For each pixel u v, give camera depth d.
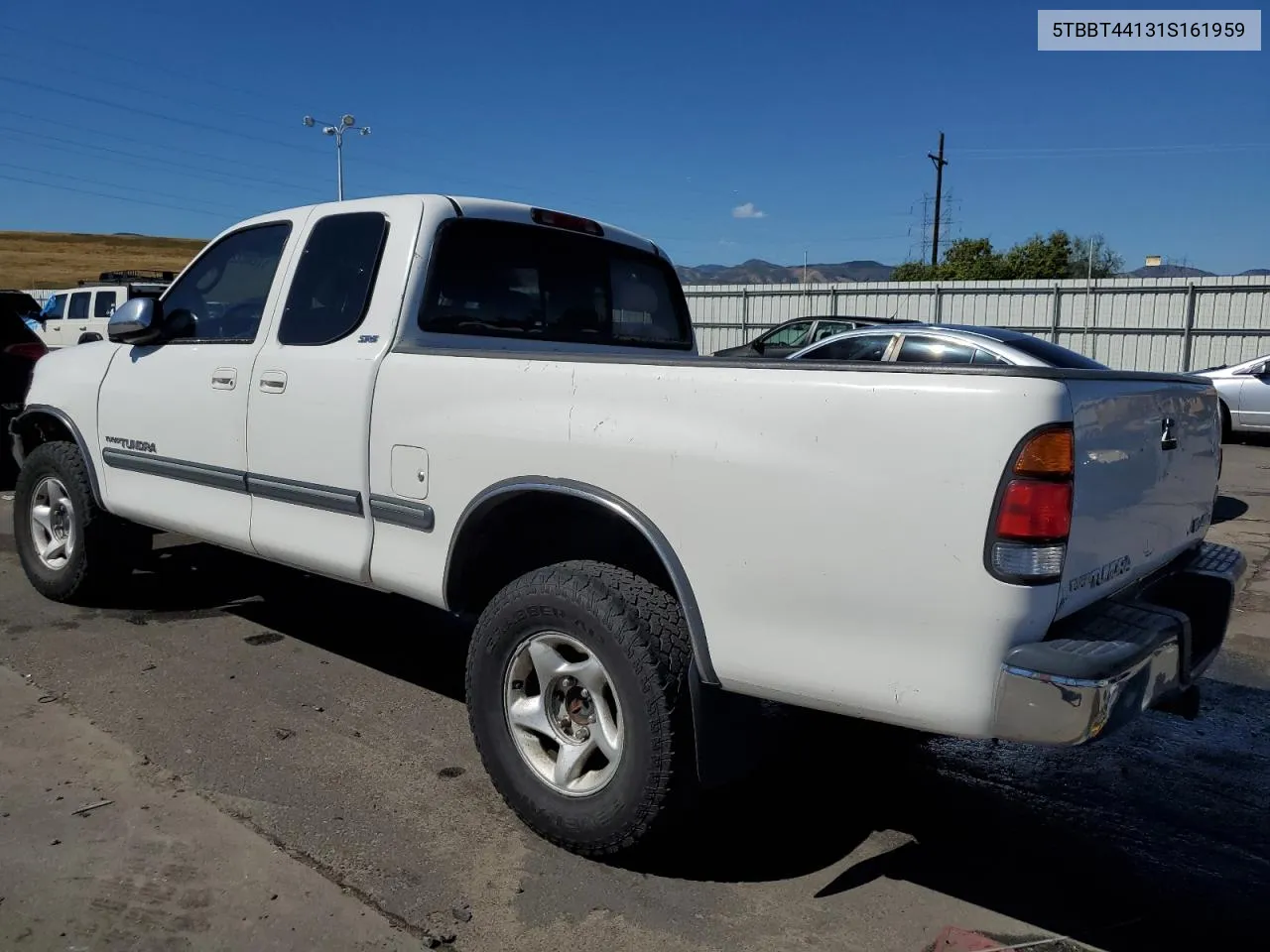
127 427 4.70
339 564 3.69
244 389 4.02
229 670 4.50
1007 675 2.25
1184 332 21.38
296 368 3.81
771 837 3.24
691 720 2.77
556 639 2.99
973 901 2.89
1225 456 13.75
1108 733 2.27
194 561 6.35
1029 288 22.97
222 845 3.01
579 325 4.41
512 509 3.24
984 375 2.28
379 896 2.79
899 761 3.91
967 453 2.26
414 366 3.41
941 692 2.33
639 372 2.82
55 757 3.56
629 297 4.70
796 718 3.14
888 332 8.62
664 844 2.99
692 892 2.88
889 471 2.35
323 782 3.45
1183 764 3.94
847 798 3.56
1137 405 2.64
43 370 5.32
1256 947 2.70
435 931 2.64
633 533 3.18
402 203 3.80
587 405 2.91
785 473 2.51
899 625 2.37
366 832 3.13
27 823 3.09
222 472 4.16
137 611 5.30
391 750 3.73
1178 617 2.58
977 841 3.26
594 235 4.49
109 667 4.47
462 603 3.41
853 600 2.42
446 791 3.42
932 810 3.48
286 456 3.86
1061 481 2.25
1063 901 2.91
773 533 2.53
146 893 2.75
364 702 4.19
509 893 2.82
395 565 3.48
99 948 2.52
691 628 2.70
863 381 2.41
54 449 5.18
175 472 4.42
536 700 3.08
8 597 5.48
